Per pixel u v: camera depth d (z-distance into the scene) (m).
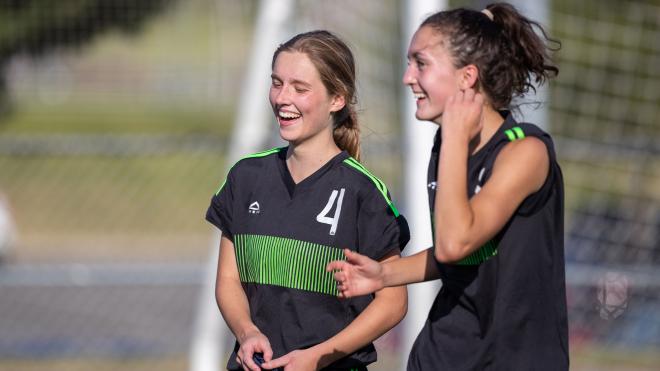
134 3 27.70
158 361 28.80
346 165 13.35
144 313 34.94
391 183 24.23
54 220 37.91
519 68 12.14
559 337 12.09
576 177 26.73
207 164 37.41
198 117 34.12
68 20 27.09
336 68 13.34
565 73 26.22
